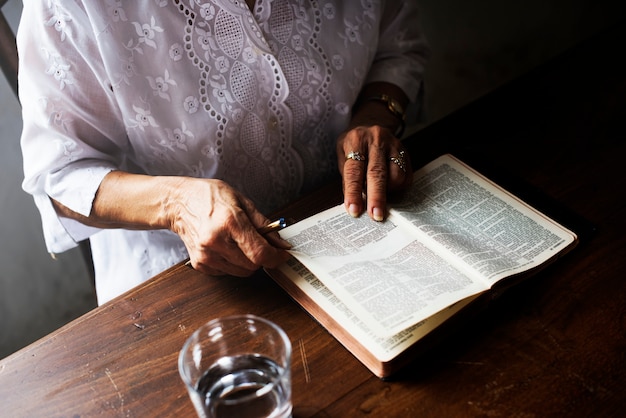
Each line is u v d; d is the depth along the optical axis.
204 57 1.00
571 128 1.16
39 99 0.96
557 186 1.04
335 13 1.10
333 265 0.84
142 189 0.95
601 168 1.07
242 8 0.99
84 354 0.83
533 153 1.11
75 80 0.97
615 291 0.87
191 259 0.91
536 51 2.22
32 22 0.93
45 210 1.05
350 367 0.78
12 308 1.73
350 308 0.77
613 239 0.94
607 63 1.31
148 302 0.89
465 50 2.10
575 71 1.30
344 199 0.97
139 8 0.94
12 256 1.68
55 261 1.73
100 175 0.99
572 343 0.80
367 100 1.22
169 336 0.84
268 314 0.86
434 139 1.15
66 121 0.98
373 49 1.17
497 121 1.19
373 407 0.74
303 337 0.82
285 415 0.69
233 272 0.89
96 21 0.92
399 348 0.76
